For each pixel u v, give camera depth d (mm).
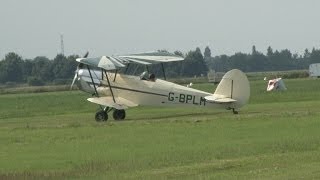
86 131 78625
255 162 51469
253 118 85125
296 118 83000
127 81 99875
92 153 60375
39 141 70375
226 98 96750
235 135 69625
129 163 53469
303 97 142125
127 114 109250
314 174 44500
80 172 50000
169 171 49000
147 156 57281
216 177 45312
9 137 74562
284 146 60000
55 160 57094
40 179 47562
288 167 48312
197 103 98062
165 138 69312
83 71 103750
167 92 98562
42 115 121375
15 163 55969
